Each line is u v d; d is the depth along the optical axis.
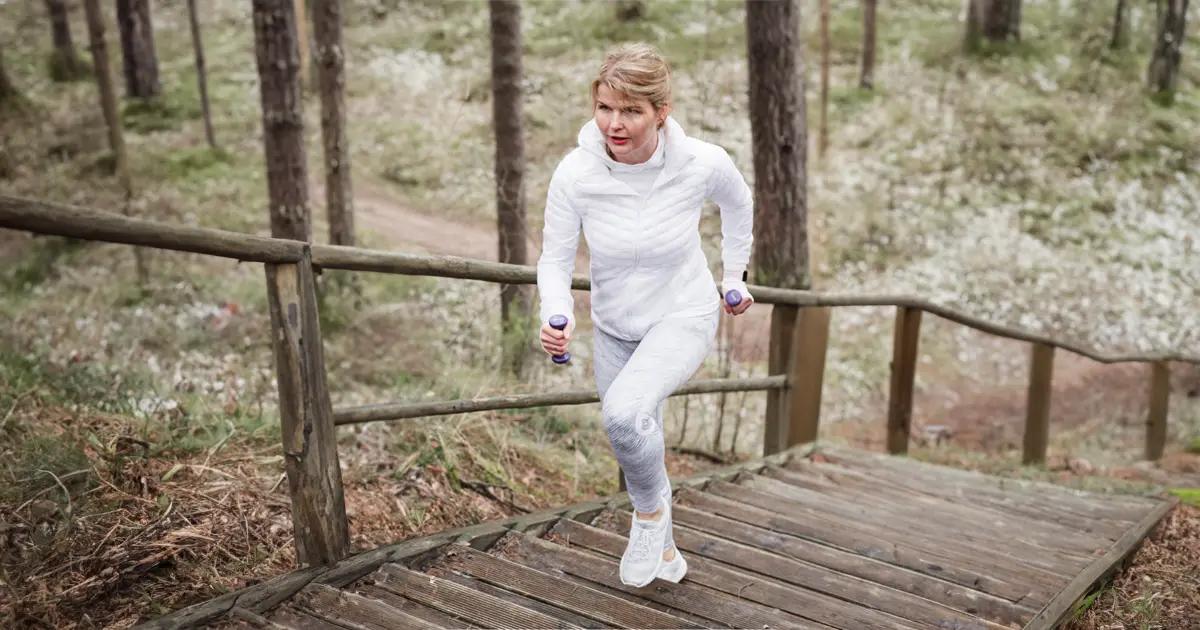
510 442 5.24
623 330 2.91
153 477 3.57
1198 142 18.09
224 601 2.72
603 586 3.14
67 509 3.16
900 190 16.98
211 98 21.66
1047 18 22.06
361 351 8.64
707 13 21.28
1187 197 16.98
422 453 4.48
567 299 2.76
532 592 3.04
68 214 2.25
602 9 21.94
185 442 3.95
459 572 3.16
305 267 2.88
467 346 8.07
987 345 13.82
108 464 3.54
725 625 2.90
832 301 5.45
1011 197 16.86
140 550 3.07
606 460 5.70
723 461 6.38
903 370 6.32
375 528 3.75
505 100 9.24
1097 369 13.26
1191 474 7.57
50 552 2.96
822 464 5.27
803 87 8.36
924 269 15.26
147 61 21.33
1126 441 10.70
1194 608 3.59
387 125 18.64
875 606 3.13
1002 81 19.72
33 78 22.14
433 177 16.91
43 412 4.04
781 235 8.40
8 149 17.11
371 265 3.07
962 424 11.72
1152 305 14.48
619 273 2.82
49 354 5.38
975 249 15.66
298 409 2.95
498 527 3.50
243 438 4.19
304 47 19.52
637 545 3.02
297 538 3.05
